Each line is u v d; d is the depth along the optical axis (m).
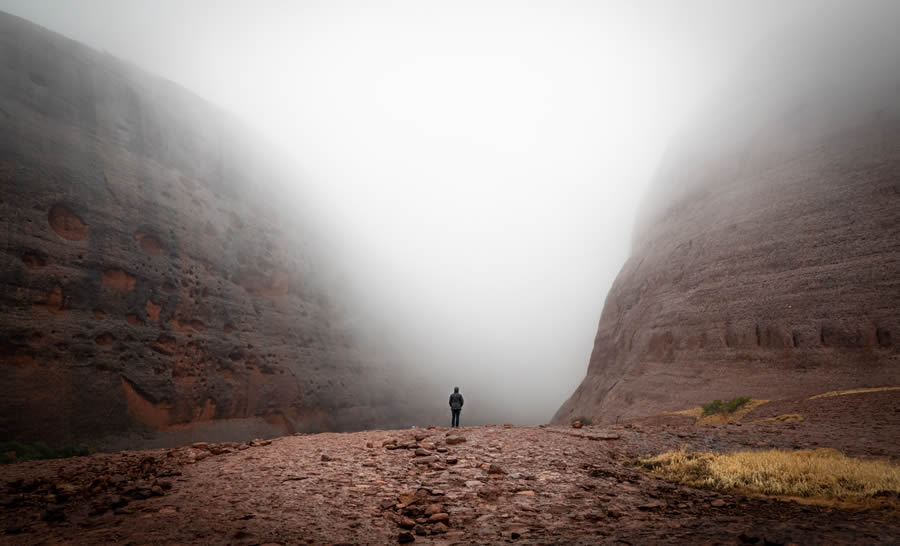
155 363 27.95
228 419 32.41
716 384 27.09
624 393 34.72
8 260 22.45
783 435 10.99
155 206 32.00
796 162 32.88
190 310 31.78
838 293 24.94
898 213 25.12
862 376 21.86
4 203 23.05
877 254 24.64
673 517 4.81
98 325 25.59
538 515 4.93
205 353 31.69
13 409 20.88
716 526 4.30
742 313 28.69
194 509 4.97
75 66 32.25
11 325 21.83
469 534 4.30
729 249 32.56
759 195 33.72
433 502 5.47
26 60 29.02
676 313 33.66
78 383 23.62
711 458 7.74
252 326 37.25
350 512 5.01
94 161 29.20
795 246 28.47
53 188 25.62
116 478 6.40
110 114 32.62
